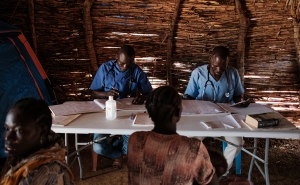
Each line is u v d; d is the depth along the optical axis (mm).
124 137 2830
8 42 3273
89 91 3961
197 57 3791
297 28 3559
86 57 3854
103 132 2115
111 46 3809
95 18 3693
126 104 2689
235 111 2537
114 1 3641
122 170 3113
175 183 1290
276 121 2154
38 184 1070
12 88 3164
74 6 3650
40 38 3750
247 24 3596
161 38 3750
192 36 3727
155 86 3939
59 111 2455
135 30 3734
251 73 3832
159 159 1294
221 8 3611
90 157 3379
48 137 1203
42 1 3617
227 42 3713
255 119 2150
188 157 1266
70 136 3906
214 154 1754
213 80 2949
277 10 3568
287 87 3820
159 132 1352
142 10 3660
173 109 1324
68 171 1186
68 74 3900
